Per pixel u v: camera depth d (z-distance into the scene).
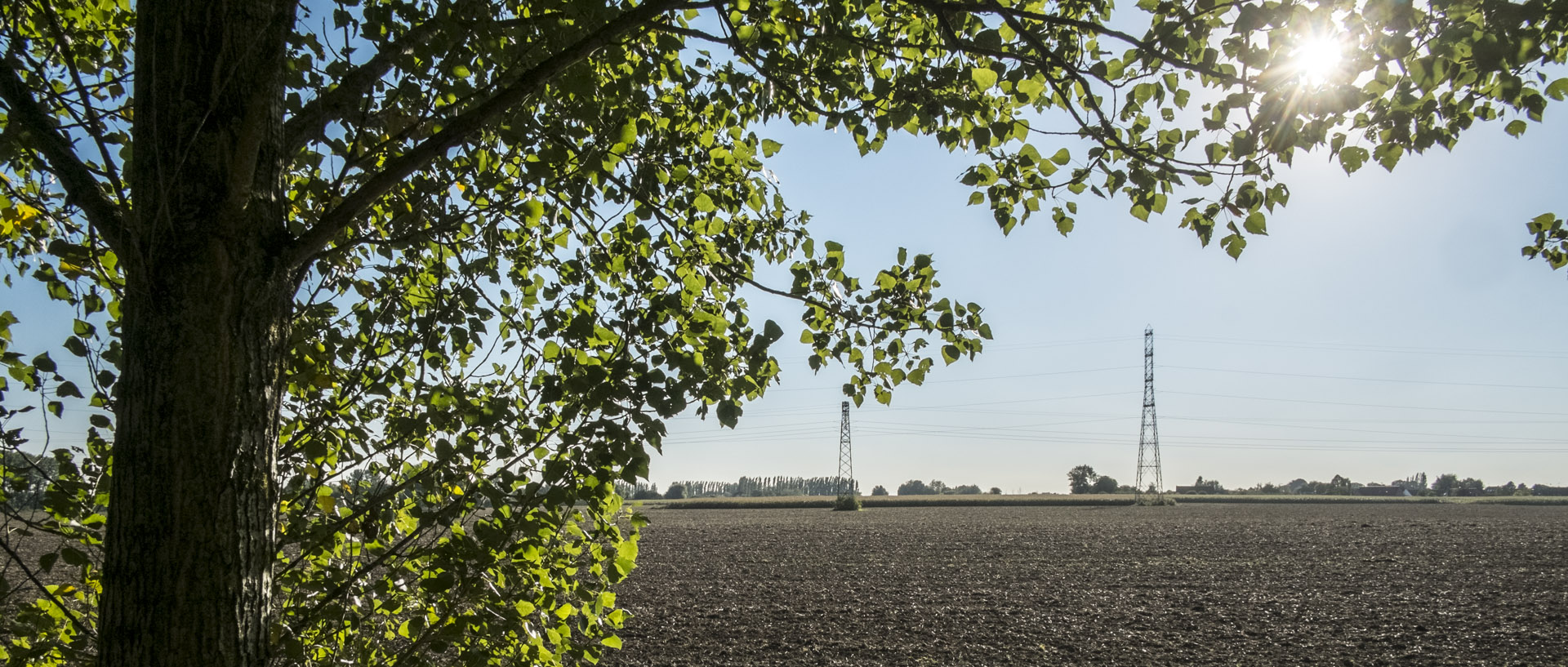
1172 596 19.36
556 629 3.87
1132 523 46.66
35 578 2.95
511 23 3.17
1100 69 3.78
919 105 3.82
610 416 3.12
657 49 3.97
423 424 3.38
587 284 4.00
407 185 3.61
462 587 3.22
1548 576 22.00
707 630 15.38
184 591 2.32
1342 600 18.56
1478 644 13.95
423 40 3.41
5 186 3.15
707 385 3.26
